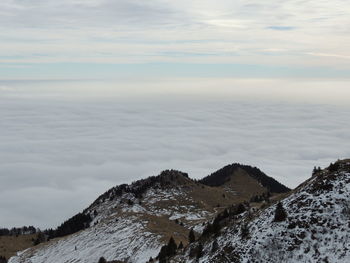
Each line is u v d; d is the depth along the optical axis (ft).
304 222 183.21
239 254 185.88
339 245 168.76
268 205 218.59
